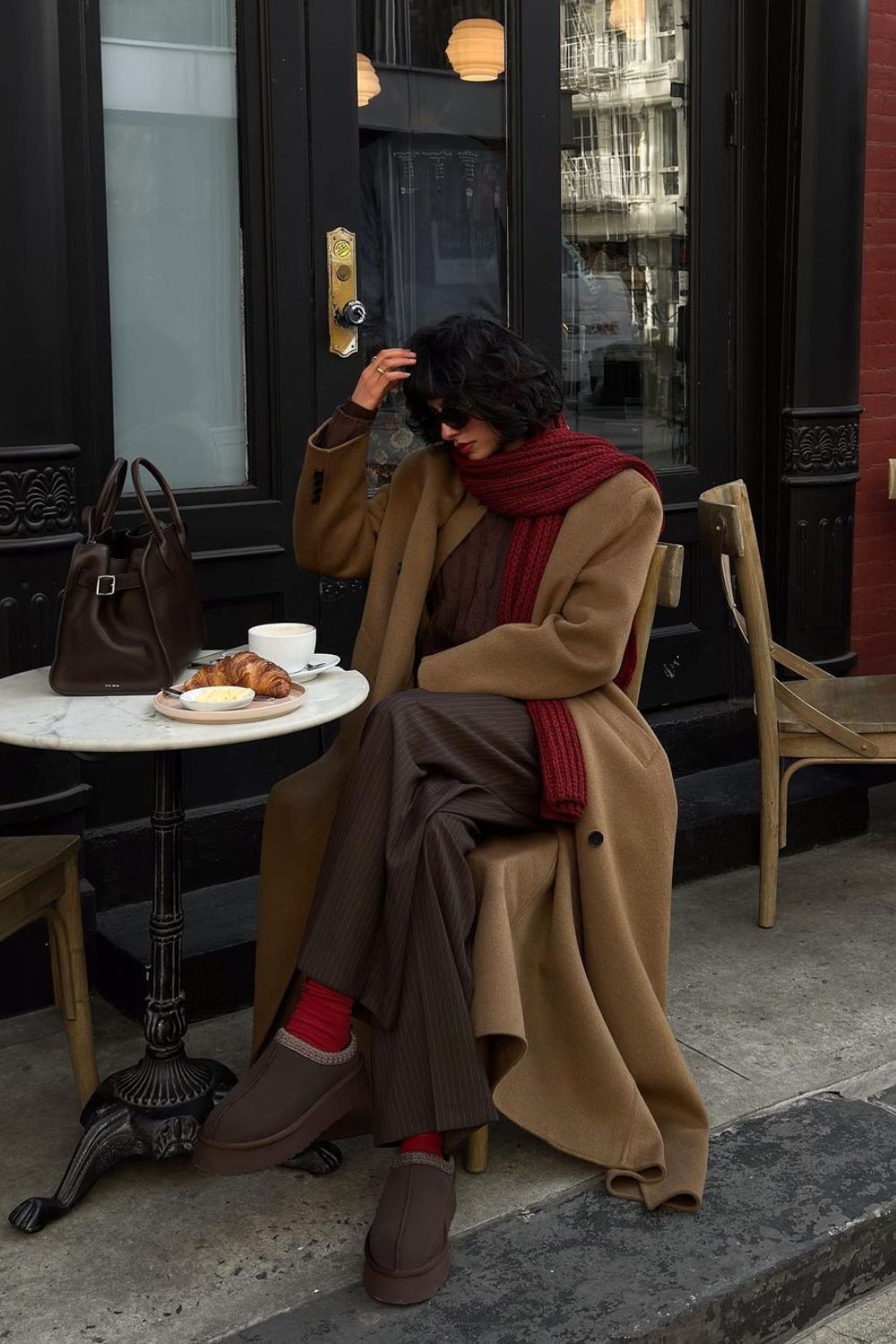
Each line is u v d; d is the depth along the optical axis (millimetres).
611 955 2578
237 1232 2424
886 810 4656
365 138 3723
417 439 3912
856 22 4305
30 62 2889
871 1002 3299
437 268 3910
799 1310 2359
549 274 4102
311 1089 2346
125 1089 2555
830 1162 2602
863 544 4820
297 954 2641
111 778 3393
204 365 3535
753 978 3426
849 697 4035
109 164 3328
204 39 3418
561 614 2660
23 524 3004
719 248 4430
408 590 2760
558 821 2539
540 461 2680
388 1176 2367
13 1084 2906
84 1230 2428
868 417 4758
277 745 3652
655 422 4453
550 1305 2209
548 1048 2592
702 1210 2459
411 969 2307
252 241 3516
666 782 2668
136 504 3406
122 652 2389
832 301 4430
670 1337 2189
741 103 4379
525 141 3990
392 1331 2154
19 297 2936
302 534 2904
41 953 3205
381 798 2395
